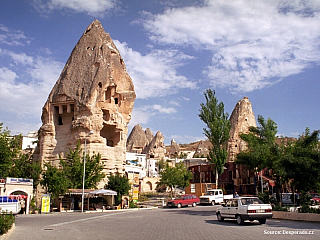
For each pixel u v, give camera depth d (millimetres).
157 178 81688
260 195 32719
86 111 49500
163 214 31812
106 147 49719
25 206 35281
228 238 14961
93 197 43625
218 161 55750
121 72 56781
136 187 50062
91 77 51500
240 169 63531
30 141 79938
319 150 28703
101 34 57312
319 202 37844
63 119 52312
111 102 52469
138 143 128875
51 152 51156
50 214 34625
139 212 36000
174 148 144750
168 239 14930
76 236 16344
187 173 66812
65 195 41094
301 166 25875
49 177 39281
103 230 18891
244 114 83938
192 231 17766
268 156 34125
